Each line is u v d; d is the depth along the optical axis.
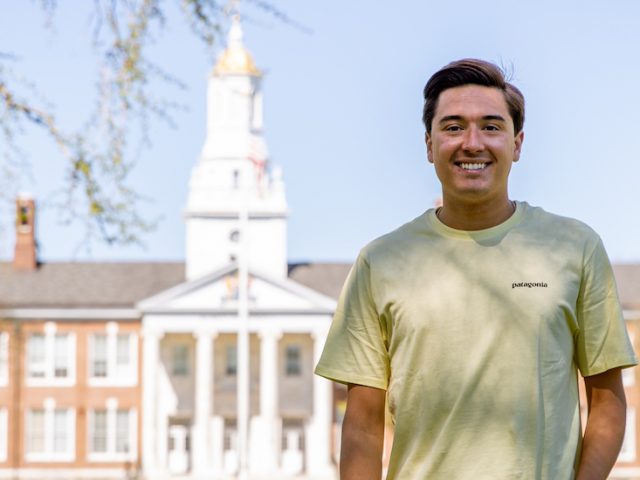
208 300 68.38
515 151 4.61
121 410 68.19
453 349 4.28
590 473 4.28
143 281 71.38
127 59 11.24
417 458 4.31
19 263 71.25
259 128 75.06
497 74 4.50
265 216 73.06
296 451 69.31
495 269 4.33
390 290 4.42
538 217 4.46
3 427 67.69
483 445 4.23
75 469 67.75
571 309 4.33
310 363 70.19
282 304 68.56
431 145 4.61
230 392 69.94
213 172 73.50
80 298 69.25
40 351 68.38
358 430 4.52
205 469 67.88
